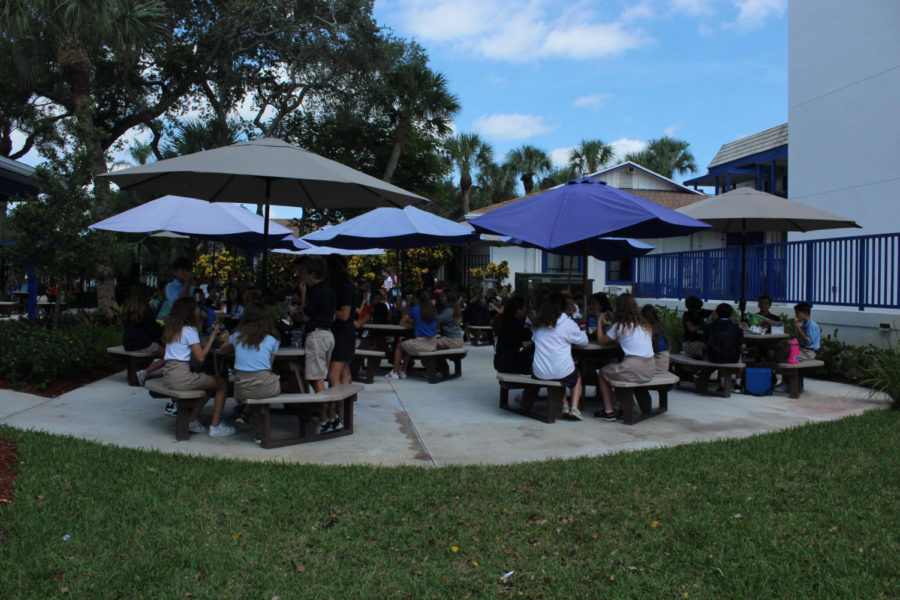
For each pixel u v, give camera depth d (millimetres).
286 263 20859
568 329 7055
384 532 3943
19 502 4105
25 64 15531
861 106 12797
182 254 19078
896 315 9297
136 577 3295
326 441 6195
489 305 16156
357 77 24578
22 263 9586
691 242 21250
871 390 8547
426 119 26625
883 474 5027
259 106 25609
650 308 7816
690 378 9734
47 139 11297
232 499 4395
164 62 22375
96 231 9852
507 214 7500
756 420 7223
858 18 12836
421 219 11750
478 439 6332
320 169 6117
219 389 6180
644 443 6195
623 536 3912
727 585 3311
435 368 9641
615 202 7098
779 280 11867
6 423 6316
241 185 7410
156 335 8664
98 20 13469
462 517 4195
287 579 3361
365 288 14102
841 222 9148
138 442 5898
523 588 3316
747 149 20828
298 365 6504
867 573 3402
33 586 3160
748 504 4398
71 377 8594
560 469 5191
